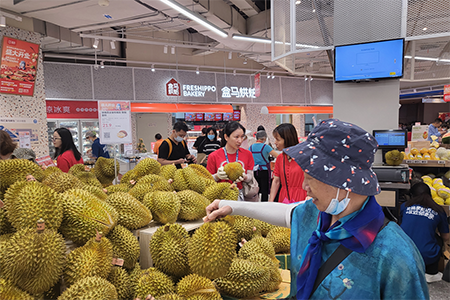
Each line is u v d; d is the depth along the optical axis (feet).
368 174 2.37
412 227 9.32
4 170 3.92
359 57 11.61
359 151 2.34
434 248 9.14
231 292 3.68
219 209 3.56
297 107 42.32
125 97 32.24
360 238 2.34
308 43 12.89
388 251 2.27
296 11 12.48
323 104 45.37
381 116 12.27
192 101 36.19
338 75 12.10
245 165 8.79
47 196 3.46
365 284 2.32
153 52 34.55
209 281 3.51
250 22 27.78
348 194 2.39
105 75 31.17
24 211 3.25
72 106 29.55
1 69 15.38
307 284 2.54
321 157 2.38
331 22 12.60
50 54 27.96
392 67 11.18
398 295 2.22
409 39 10.93
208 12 20.62
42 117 17.44
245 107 40.60
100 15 17.31
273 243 4.87
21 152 7.02
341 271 2.41
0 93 15.52
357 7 11.79
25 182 3.60
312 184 2.45
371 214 2.40
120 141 9.39
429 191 9.62
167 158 13.52
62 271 3.13
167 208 4.52
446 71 19.16
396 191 10.18
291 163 8.36
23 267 2.74
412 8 10.87
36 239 2.86
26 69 16.42
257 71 40.40
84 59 30.60
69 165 9.78
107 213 3.79
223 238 3.34
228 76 38.52
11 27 15.90
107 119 9.23
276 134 8.70
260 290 3.78
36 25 17.26
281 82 42.37
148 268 3.97
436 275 9.30
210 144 19.34
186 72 35.76
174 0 15.88
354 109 12.66
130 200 4.38
